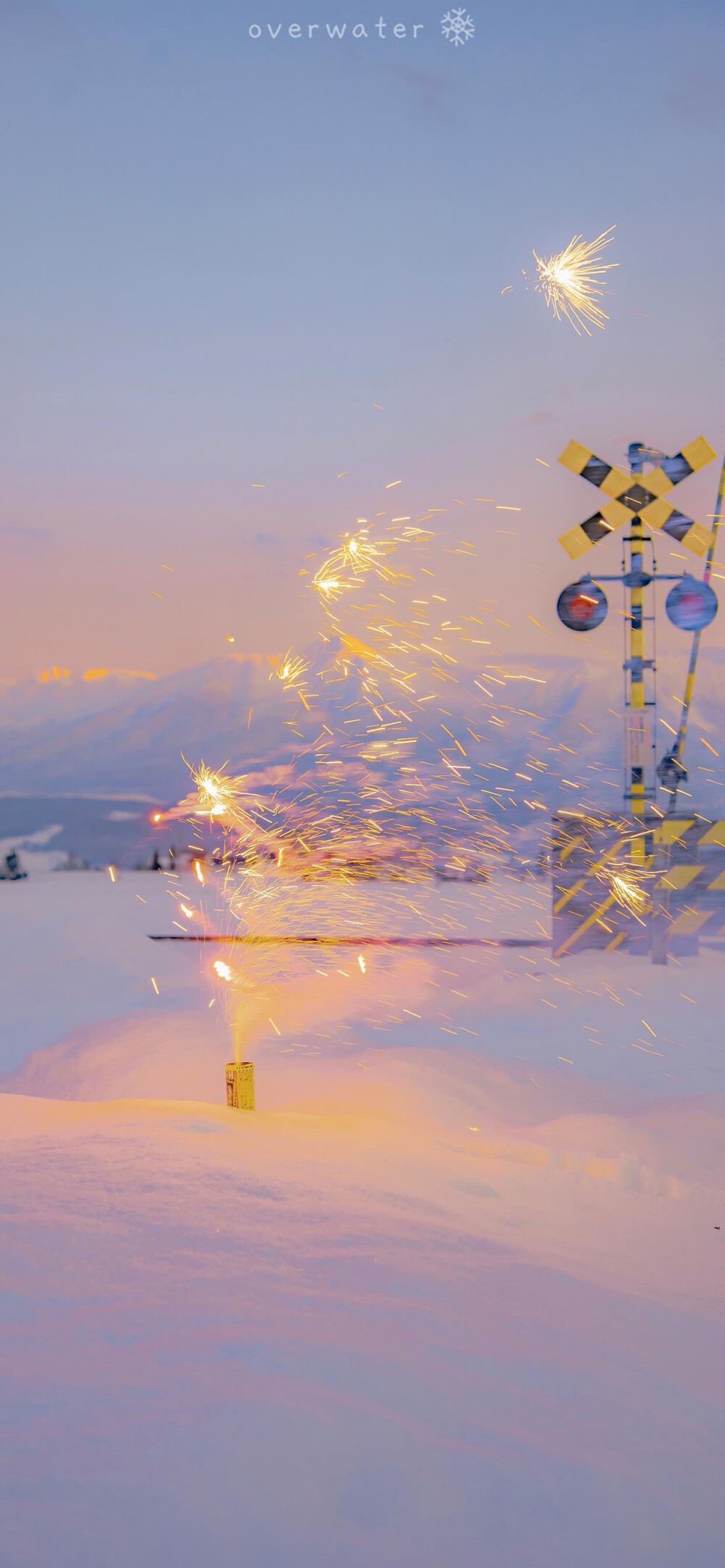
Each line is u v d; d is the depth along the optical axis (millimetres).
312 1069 7457
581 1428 2172
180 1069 7926
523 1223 3824
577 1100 7246
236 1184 3430
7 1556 1535
